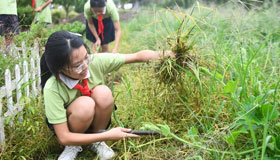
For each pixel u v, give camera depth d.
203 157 1.76
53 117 1.86
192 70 2.17
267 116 1.61
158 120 2.33
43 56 1.91
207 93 2.40
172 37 2.29
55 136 2.23
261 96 1.88
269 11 4.82
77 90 2.00
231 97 1.94
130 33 7.20
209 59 2.58
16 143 2.06
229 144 1.87
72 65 1.72
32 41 3.15
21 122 2.15
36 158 2.13
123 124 2.45
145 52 2.18
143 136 2.22
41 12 4.87
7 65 2.37
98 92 2.04
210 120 2.25
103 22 4.25
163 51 2.10
